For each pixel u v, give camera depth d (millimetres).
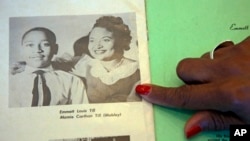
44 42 430
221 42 430
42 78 418
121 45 435
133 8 448
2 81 413
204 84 388
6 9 437
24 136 399
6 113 404
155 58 433
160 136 408
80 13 442
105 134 405
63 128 404
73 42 432
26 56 424
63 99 413
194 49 438
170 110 414
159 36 441
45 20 437
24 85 414
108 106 414
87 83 419
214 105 378
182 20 448
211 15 451
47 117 406
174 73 428
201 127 397
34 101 410
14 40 428
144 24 443
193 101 387
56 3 444
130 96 417
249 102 365
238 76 384
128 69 427
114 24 441
